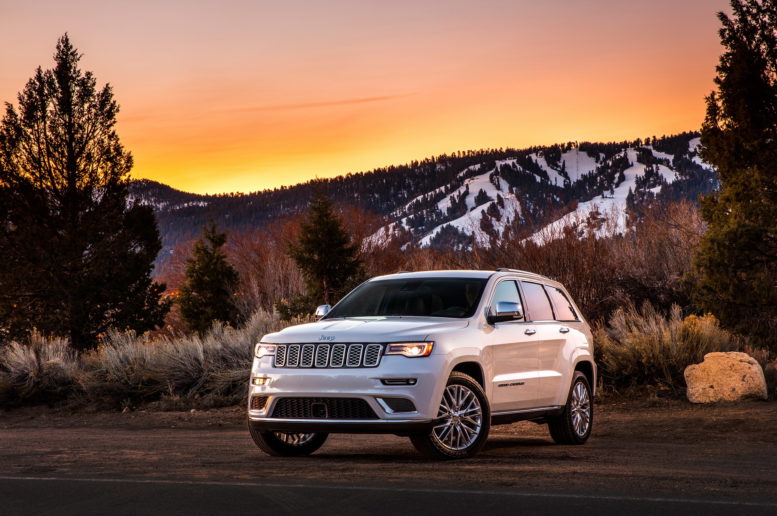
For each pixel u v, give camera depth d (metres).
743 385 13.85
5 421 16.19
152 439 11.60
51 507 5.49
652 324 17.31
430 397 7.61
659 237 24.09
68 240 22.89
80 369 18.58
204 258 34.06
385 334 7.73
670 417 12.70
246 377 16.94
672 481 6.30
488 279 9.02
